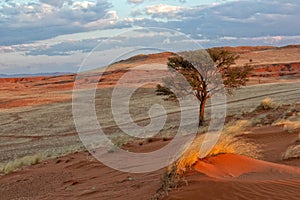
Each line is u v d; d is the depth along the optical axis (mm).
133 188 7074
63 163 13508
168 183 6113
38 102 92875
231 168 7414
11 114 73375
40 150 29000
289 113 22250
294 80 98062
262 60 169000
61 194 8242
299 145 10891
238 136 13906
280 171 7391
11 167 15531
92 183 8867
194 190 5641
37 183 10438
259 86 77188
